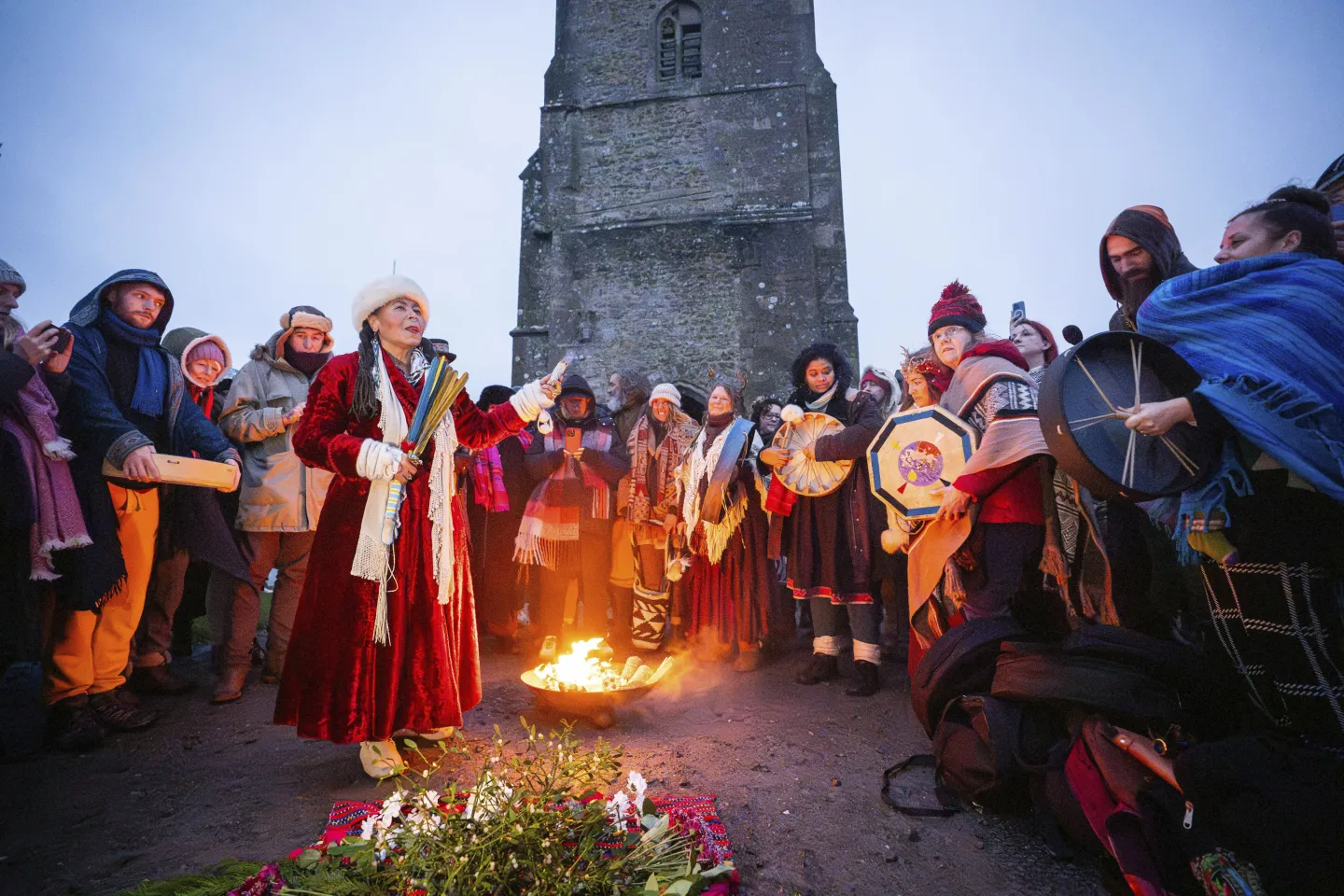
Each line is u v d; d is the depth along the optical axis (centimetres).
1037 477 261
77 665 303
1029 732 218
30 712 352
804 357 436
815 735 317
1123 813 177
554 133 1548
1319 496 167
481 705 363
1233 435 179
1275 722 176
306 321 405
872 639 380
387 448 253
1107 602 251
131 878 201
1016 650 223
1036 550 257
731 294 1442
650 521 481
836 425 399
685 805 237
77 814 243
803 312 1413
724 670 442
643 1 1580
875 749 300
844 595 383
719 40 1540
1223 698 200
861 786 263
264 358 399
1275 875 154
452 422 283
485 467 486
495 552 489
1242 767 160
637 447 497
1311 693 166
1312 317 170
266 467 382
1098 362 200
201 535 348
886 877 204
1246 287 181
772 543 422
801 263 1433
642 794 209
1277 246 190
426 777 208
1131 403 197
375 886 173
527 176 1588
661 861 188
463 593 286
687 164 1502
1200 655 206
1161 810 177
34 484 276
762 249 1445
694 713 354
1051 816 217
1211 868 162
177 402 344
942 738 246
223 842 222
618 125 1540
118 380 327
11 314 296
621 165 1525
